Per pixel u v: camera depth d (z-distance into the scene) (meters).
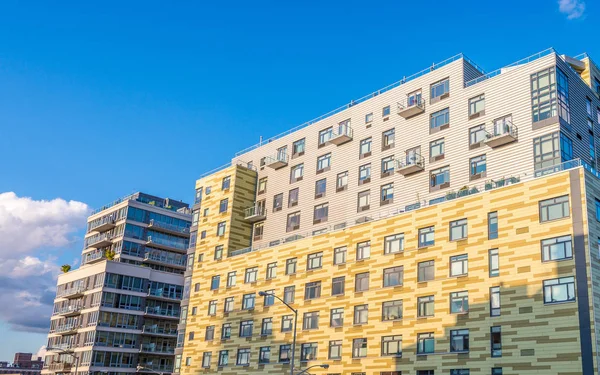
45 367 111.19
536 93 54.84
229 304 73.94
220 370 71.12
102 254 117.81
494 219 50.84
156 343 107.94
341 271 62.09
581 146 55.12
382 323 56.28
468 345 49.12
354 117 71.94
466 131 59.34
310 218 72.12
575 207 45.88
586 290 43.34
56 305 116.62
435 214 55.38
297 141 78.50
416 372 52.06
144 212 118.88
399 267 56.91
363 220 63.59
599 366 41.22
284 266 68.75
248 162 84.94
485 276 49.72
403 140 65.25
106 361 100.81
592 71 62.28
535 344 44.88
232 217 78.75
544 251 46.75
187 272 83.75
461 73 61.88
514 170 54.03
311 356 61.66
